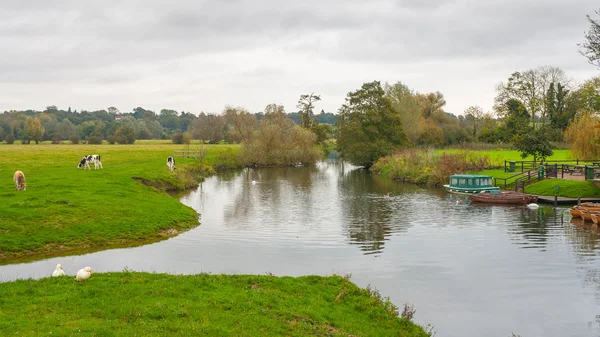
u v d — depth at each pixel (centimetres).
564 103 10088
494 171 6675
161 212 3797
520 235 3444
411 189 6278
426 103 13075
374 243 3225
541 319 1933
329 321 1585
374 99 9600
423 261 2775
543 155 6347
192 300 1584
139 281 1778
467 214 4334
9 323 1283
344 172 9031
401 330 1667
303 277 2105
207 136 15525
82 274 1733
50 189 4169
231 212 4450
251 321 1440
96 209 3503
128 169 6334
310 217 4206
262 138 10319
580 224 3819
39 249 2794
